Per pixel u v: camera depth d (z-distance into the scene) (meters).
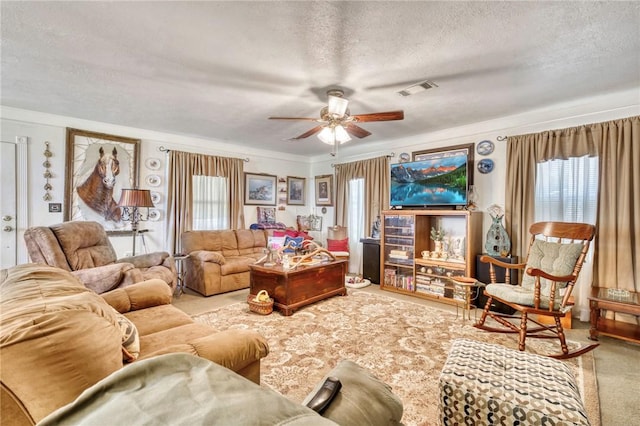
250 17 1.83
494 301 3.48
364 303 3.73
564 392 1.32
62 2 1.69
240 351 1.36
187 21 1.87
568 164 3.32
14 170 3.51
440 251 4.11
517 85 2.81
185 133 4.64
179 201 4.66
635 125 2.89
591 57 2.30
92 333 0.93
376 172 5.20
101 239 3.39
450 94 3.02
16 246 3.53
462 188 3.88
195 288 4.26
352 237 5.73
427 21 1.86
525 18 1.83
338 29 1.94
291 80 2.70
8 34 2.02
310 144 5.38
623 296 2.74
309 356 2.36
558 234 2.81
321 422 0.52
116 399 0.54
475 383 1.40
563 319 3.02
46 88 2.92
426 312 3.41
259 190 5.79
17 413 0.77
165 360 0.64
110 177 4.14
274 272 3.34
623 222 2.94
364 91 2.94
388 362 2.28
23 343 0.78
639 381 2.07
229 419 0.49
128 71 2.55
